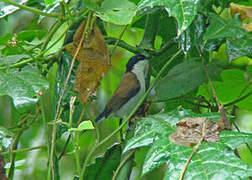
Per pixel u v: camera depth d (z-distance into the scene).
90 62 5.97
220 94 8.13
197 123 4.87
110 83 9.83
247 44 5.21
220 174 4.12
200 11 5.82
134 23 8.09
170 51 7.53
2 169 5.52
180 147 4.60
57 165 5.99
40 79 5.77
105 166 6.72
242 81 7.86
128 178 5.95
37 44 6.87
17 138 6.93
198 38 5.86
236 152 5.49
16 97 5.52
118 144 6.68
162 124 5.21
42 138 9.32
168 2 4.44
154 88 6.95
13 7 6.11
